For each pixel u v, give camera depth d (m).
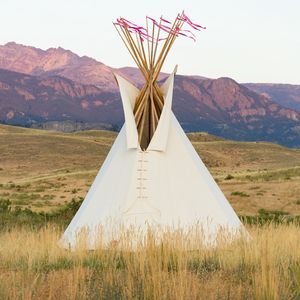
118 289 6.02
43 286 6.56
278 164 97.38
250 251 8.09
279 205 29.45
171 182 11.45
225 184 39.22
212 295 5.95
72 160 81.00
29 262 8.11
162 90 12.04
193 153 12.22
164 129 11.49
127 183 11.27
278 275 6.35
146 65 11.81
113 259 8.46
